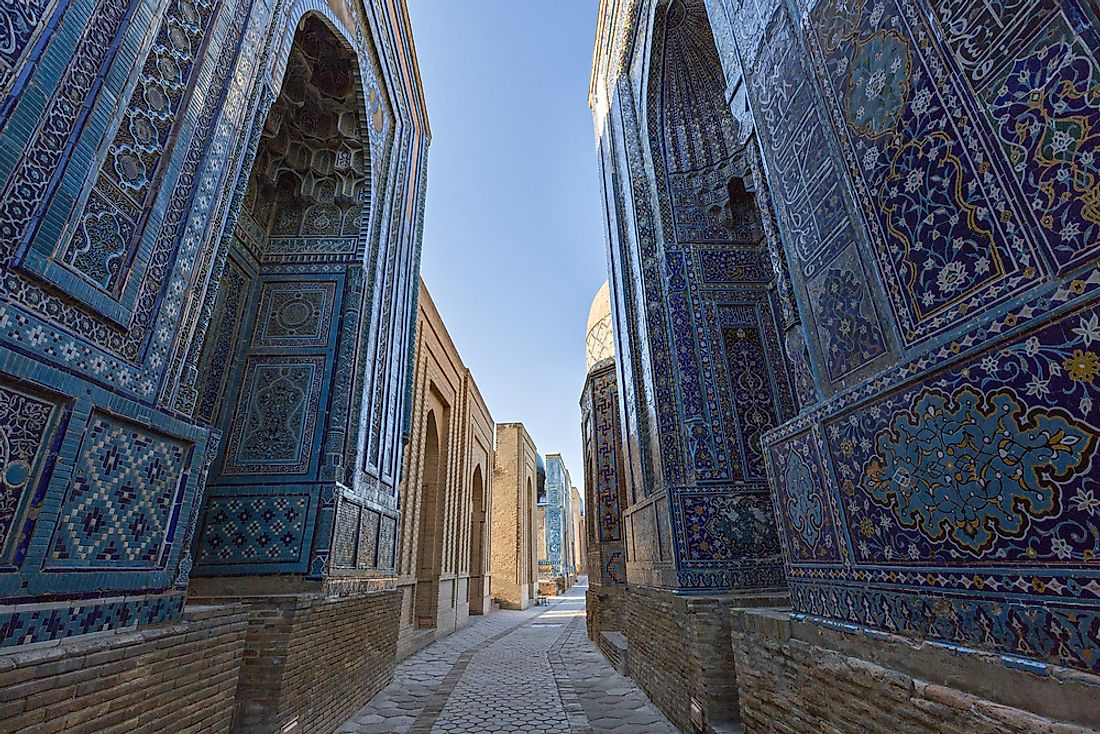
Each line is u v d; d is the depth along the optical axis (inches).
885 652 53.0
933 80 50.5
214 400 148.6
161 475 72.0
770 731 76.4
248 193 169.8
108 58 65.7
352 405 157.6
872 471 56.4
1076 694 34.0
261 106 103.4
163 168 74.6
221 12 90.7
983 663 41.3
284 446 147.2
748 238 170.9
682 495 140.6
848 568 60.4
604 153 244.5
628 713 143.7
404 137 228.2
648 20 184.7
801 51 75.0
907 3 54.2
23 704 47.8
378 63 193.5
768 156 85.0
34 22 56.1
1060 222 38.1
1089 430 34.9
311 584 131.5
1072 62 38.2
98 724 56.4
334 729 129.2
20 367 52.1
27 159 54.3
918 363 49.9
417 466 285.9
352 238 175.5
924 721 46.4
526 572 650.8
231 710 84.2
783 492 77.4
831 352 66.6
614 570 290.5
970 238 45.5
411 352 233.3
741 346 157.8
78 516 58.2
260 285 167.3
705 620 114.5
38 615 52.4
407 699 161.0
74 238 59.6
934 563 47.4
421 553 323.6
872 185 58.7
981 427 43.0
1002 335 41.4
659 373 158.9
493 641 305.1
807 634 68.1
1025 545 38.9
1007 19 43.4
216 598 112.1
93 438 60.7
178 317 76.9
